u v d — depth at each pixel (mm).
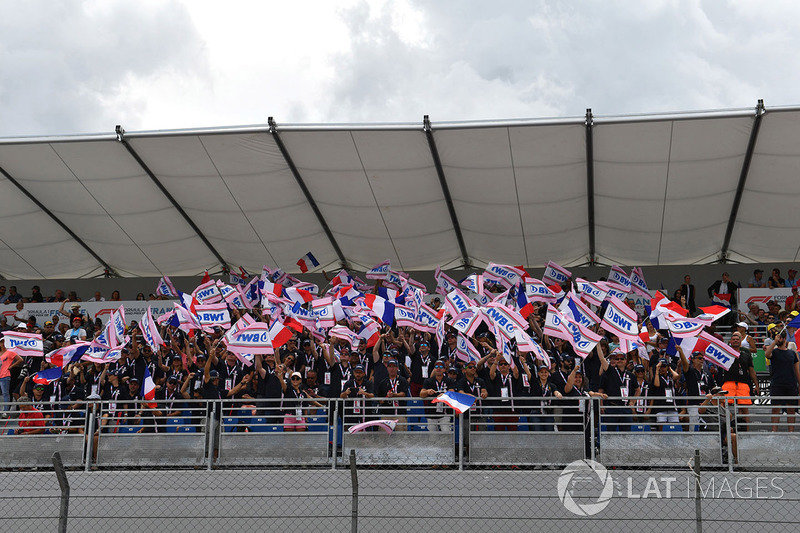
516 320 17375
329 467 16141
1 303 29156
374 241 27844
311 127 22391
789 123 20938
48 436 16859
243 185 25141
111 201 26281
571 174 23641
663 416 15867
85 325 27172
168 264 30141
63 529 10922
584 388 16969
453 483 14227
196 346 19938
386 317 19812
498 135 22156
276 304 22266
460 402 15305
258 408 16125
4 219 27484
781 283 25891
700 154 22406
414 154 23266
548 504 13289
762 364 21859
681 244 27016
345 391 16531
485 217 26062
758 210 24844
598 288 21062
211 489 13945
